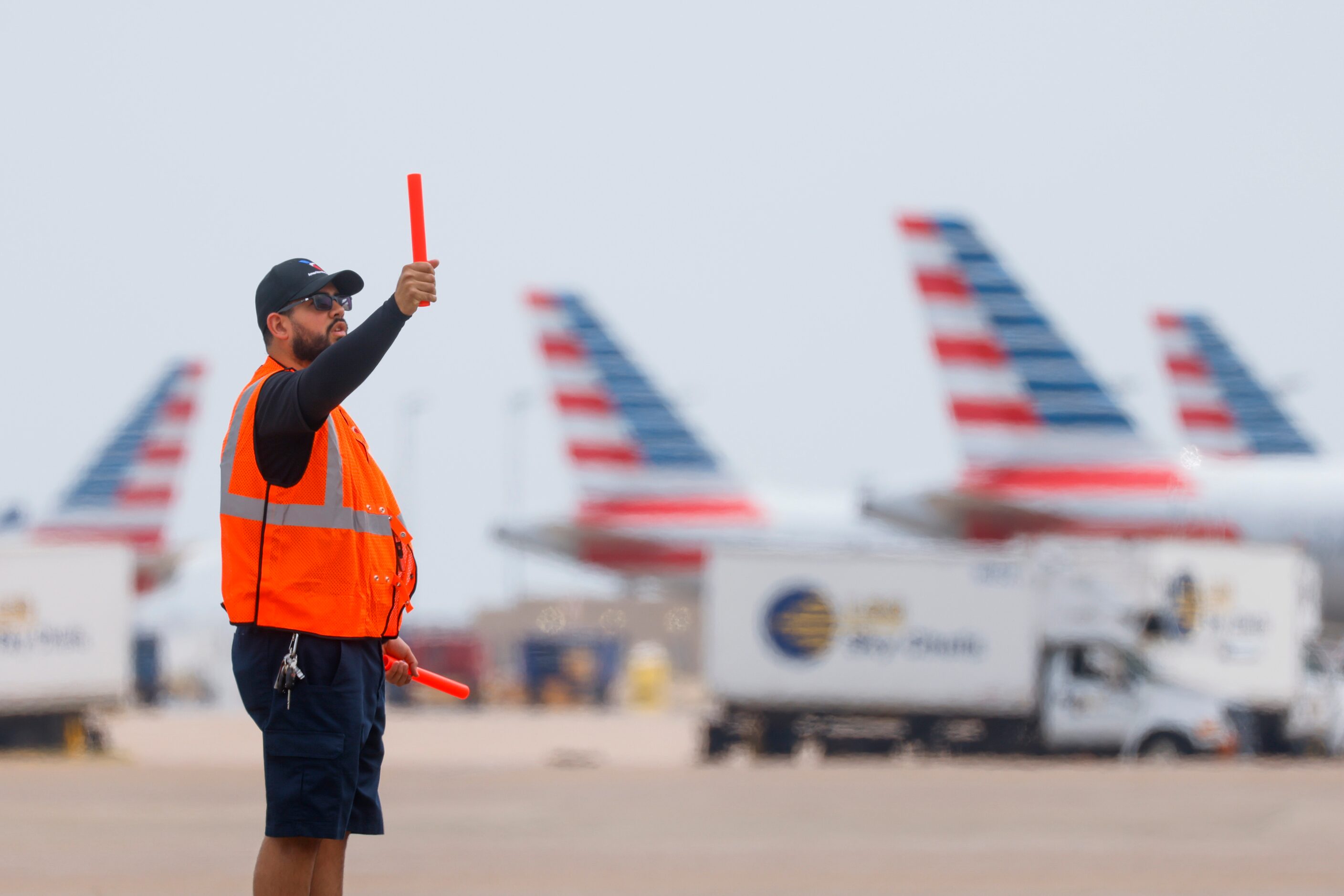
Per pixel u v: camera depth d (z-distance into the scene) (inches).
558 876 1621.6
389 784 3038.9
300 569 831.1
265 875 837.8
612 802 2632.9
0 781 3166.8
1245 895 1510.8
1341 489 6815.9
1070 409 6968.5
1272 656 4810.5
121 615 5147.6
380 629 866.1
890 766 4109.3
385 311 802.8
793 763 4584.2
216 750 5492.1
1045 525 6811.0
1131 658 4539.9
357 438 888.9
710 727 4660.4
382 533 875.4
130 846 1927.9
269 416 816.9
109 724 7411.4
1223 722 4483.3
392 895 1470.2
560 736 6373.0
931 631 4601.4
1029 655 4552.2
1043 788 3011.8
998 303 7066.9
